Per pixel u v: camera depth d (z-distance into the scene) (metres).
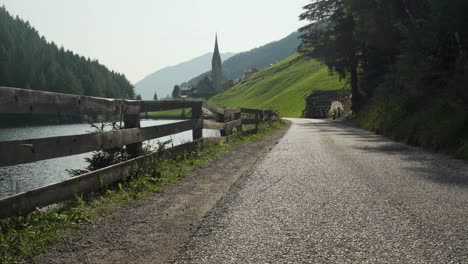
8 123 54.00
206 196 5.28
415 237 3.42
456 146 9.16
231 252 3.17
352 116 38.91
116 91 180.88
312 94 68.62
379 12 19.33
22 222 3.99
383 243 3.29
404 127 13.06
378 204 4.55
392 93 18.62
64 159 17.52
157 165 6.96
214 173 7.17
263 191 5.39
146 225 4.02
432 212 4.20
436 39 14.09
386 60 27.61
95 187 5.15
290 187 5.60
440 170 6.90
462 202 4.61
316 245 3.27
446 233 3.51
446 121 10.21
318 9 37.12
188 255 3.15
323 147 11.13
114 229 3.92
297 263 2.91
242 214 4.26
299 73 146.00
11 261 3.16
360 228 3.69
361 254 3.06
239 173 7.07
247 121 17.44
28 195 3.99
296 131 20.22
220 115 12.99
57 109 4.59
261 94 144.88
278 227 3.77
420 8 17.45
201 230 3.76
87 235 3.76
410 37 16.00
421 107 13.85
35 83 130.88
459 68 12.60
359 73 34.97
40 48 183.25
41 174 13.52
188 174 7.09
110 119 6.09
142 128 6.79
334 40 36.44
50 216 4.27
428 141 10.55
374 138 14.30
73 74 142.50
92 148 5.22
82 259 3.18
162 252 3.26
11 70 129.88
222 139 12.09
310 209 4.39
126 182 6.04
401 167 7.25
